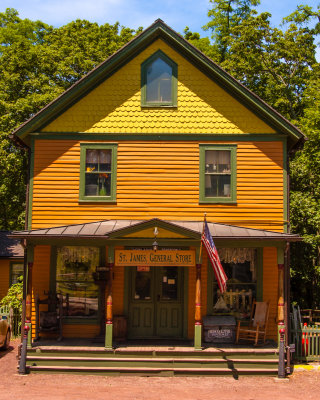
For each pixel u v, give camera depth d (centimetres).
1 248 2414
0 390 1162
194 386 1226
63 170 1540
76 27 2869
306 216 2212
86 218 1527
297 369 1392
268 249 1537
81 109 1555
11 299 1908
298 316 1523
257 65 2758
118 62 1563
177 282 1552
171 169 1540
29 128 1522
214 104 1557
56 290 1532
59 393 1145
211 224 1506
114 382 1255
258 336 1473
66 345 1404
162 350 1350
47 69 2633
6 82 2547
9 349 1611
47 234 1367
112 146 1547
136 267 1552
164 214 1527
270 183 1535
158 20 1541
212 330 1459
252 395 1152
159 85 1568
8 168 2445
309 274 2391
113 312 1520
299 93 2852
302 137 1517
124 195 1534
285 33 2772
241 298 1525
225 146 1543
